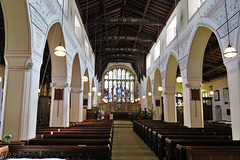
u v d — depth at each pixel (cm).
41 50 659
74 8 1105
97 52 2259
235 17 624
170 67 1445
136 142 1076
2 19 986
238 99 614
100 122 1303
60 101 952
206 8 823
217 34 738
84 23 1365
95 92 2520
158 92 1895
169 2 1257
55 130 781
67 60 964
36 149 435
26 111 584
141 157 734
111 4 1347
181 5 1135
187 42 1035
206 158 392
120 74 3098
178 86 2570
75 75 1297
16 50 588
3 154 417
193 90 1034
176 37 1230
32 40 590
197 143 508
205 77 2267
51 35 873
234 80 635
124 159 705
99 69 2664
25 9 545
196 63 1032
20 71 597
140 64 2562
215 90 2169
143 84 2572
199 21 885
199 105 1025
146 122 1389
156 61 1805
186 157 396
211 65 1703
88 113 1817
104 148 427
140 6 1377
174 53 1267
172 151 510
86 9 1291
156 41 1788
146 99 2306
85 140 516
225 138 618
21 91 588
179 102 2433
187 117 1055
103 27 1650
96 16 1384
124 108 2934
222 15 701
